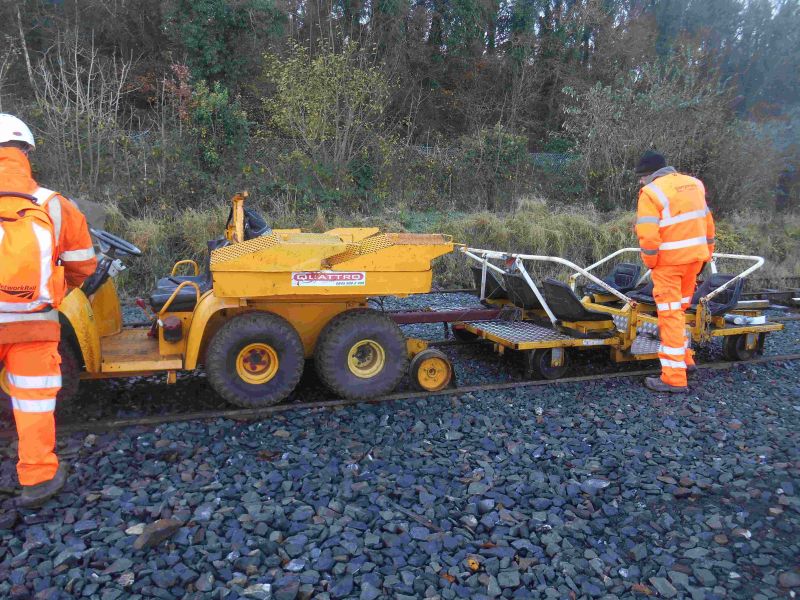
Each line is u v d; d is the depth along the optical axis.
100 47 15.73
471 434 4.55
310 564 2.94
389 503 3.51
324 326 5.05
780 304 10.53
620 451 4.38
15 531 3.15
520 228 12.19
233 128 13.13
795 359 6.90
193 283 4.73
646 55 23.52
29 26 15.25
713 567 3.08
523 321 6.79
